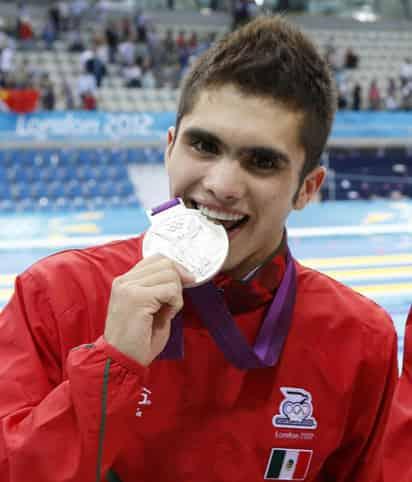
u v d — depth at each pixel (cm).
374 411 116
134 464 109
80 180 1021
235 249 102
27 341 105
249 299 110
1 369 103
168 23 1617
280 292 111
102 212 691
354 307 118
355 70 1538
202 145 98
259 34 99
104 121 965
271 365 106
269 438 109
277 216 101
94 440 87
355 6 1881
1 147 1013
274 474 111
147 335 87
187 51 1409
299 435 111
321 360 112
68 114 953
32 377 102
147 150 1080
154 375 107
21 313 108
